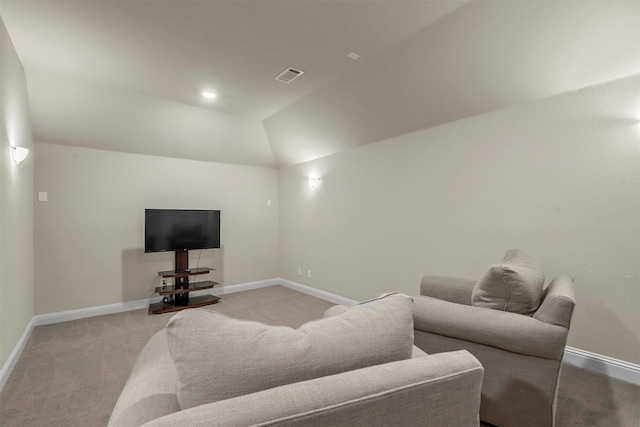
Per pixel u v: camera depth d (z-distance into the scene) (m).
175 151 4.64
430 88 2.97
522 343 1.52
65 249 3.90
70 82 3.29
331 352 0.86
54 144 3.85
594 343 2.34
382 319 0.98
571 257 2.44
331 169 4.64
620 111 2.22
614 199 2.25
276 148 5.22
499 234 2.84
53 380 2.37
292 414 0.71
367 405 0.78
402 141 3.65
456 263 3.15
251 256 5.50
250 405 0.70
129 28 2.40
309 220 5.08
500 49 2.40
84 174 4.04
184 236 4.49
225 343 0.78
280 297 4.86
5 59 2.32
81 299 3.98
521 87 2.59
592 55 2.18
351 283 4.32
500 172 2.83
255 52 2.76
